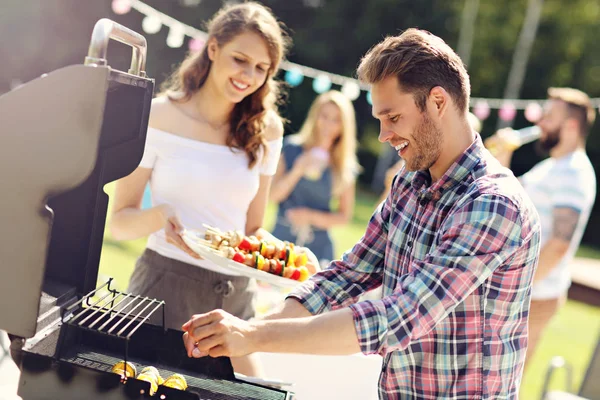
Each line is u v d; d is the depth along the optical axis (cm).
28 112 133
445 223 155
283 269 224
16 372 257
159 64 1514
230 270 225
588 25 1733
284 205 447
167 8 1564
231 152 237
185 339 166
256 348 145
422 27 1809
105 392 136
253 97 236
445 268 147
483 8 1755
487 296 154
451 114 157
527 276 157
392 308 146
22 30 1394
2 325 137
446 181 160
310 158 440
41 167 133
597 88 1741
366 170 1812
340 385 237
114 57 1154
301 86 1791
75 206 168
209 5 1579
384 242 184
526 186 392
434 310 146
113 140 167
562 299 392
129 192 232
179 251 227
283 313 177
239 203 240
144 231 224
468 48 1720
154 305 224
